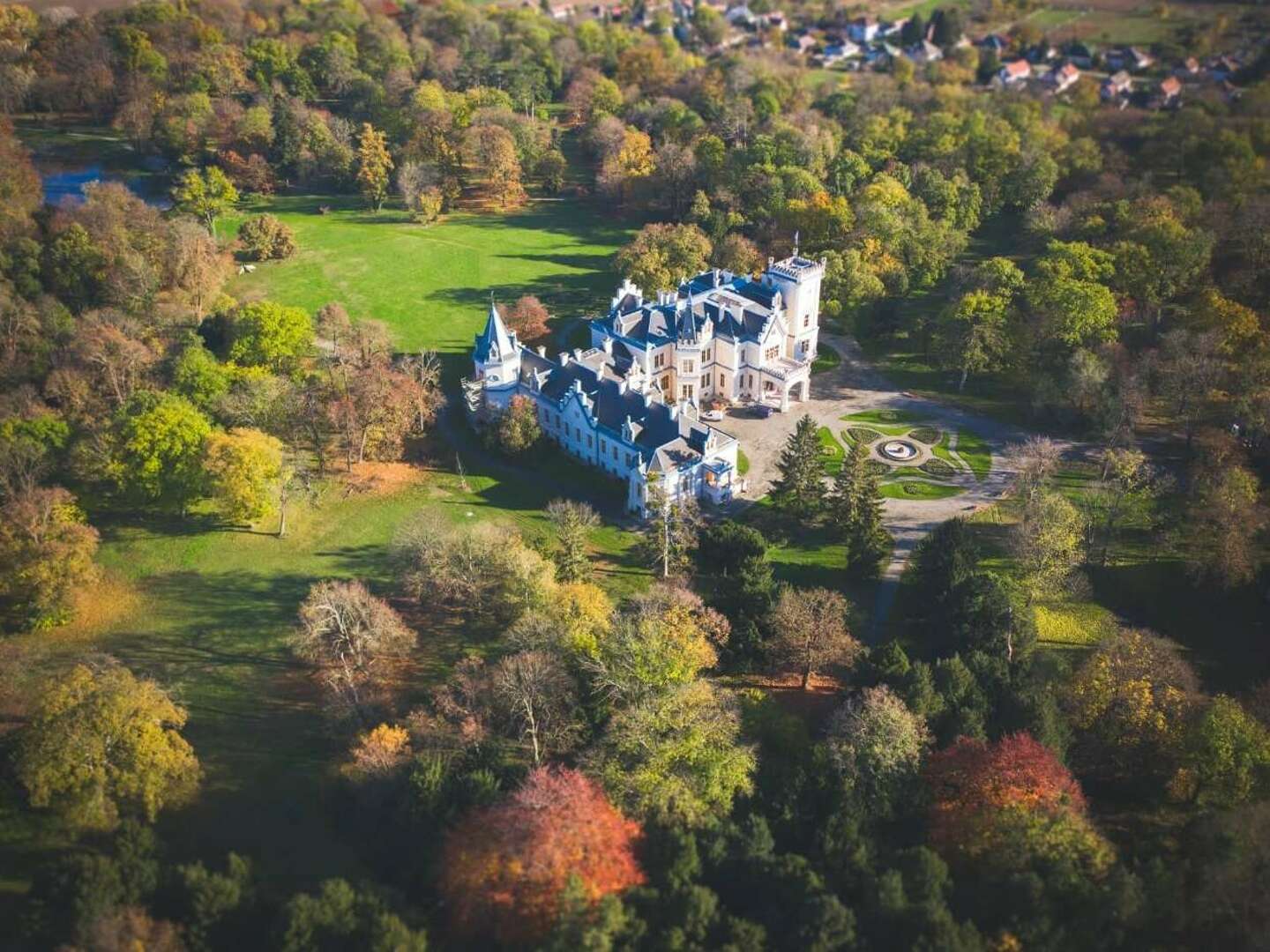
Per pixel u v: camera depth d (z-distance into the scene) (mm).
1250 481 172500
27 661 145750
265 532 177875
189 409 182125
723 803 117500
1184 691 134500
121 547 172250
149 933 100125
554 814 106938
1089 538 175125
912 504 190000
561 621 142250
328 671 146750
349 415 190750
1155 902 106188
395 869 114875
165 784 121625
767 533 180500
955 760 120250
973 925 100750
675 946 99312
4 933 108000
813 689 147000
